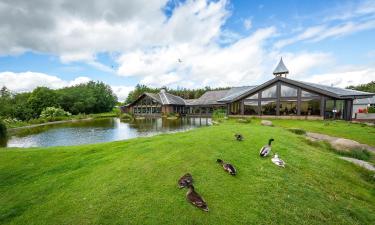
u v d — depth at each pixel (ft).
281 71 108.68
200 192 19.57
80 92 280.72
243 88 145.07
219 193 19.60
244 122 80.84
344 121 75.51
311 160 31.96
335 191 24.02
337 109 88.94
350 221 18.51
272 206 18.40
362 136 50.83
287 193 20.89
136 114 198.80
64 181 23.08
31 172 26.96
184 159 27.09
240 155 30.14
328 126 64.59
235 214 16.80
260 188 21.06
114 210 16.90
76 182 22.52
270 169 26.03
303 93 86.63
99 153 33.40
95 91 299.99
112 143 40.57
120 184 20.84
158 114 188.34
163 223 15.47
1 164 29.73
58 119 161.68
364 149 40.68
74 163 29.27
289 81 88.79
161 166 24.94
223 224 15.58
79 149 36.73
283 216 17.37
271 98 94.99
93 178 22.91
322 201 20.83
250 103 101.04
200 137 40.06
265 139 40.55
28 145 64.03
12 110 177.06
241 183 21.77
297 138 46.57
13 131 96.58
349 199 22.88
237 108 107.45
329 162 32.50
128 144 37.99
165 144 34.37
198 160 26.94
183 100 216.33
